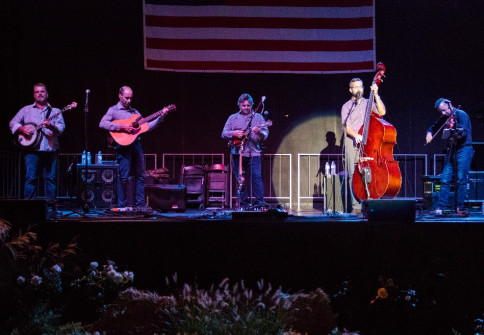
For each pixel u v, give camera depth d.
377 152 6.04
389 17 8.56
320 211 7.80
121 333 4.07
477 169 8.52
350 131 6.54
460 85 8.56
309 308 4.18
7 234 4.88
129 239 5.18
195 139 8.60
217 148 8.60
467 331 4.33
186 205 7.34
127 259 5.18
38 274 4.41
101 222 5.18
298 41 8.41
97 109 8.49
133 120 6.82
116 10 8.48
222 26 8.37
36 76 8.40
